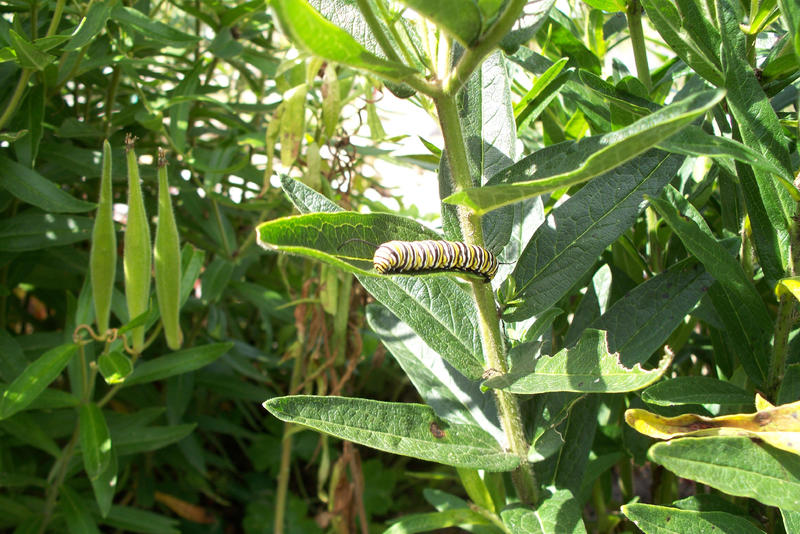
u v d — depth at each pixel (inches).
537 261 8.7
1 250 14.2
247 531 19.9
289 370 22.2
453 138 7.8
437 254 7.5
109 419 15.6
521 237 9.6
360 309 18.6
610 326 9.1
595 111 10.9
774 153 8.3
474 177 9.0
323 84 14.8
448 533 19.0
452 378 10.3
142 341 13.4
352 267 6.5
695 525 7.9
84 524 14.2
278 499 17.6
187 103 16.1
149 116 15.2
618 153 5.7
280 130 14.8
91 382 13.9
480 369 8.7
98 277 12.4
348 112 22.4
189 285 14.1
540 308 8.6
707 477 6.9
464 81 7.4
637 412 7.5
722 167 9.2
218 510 21.6
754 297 8.5
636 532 12.0
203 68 16.8
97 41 15.7
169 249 12.6
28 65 12.5
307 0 8.0
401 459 22.8
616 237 8.5
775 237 8.5
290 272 21.9
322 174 16.2
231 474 22.4
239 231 22.3
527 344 8.4
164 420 19.2
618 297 11.5
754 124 8.3
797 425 7.1
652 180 8.6
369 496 21.0
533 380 7.7
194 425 15.4
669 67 11.0
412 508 22.0
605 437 12.1
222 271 17.2
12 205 16.3
